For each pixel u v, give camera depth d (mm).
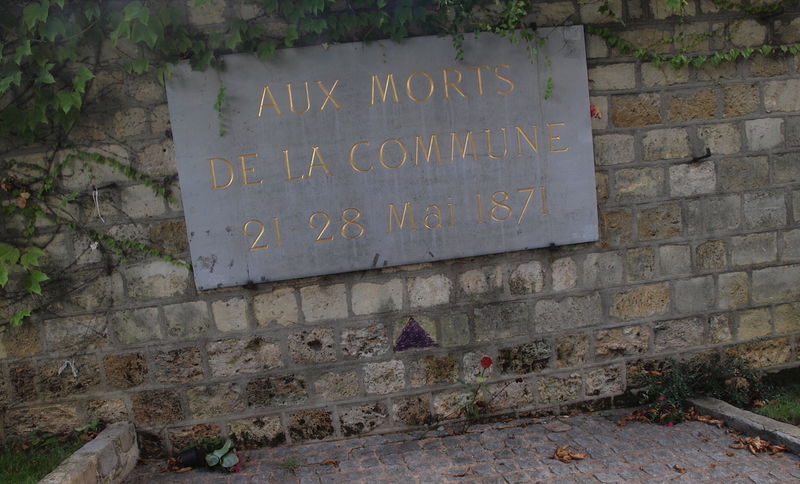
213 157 3684
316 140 3744
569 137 3939
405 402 4023
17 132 3584
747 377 4160
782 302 4316
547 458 3582
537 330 4098
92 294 3758
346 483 3447
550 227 3988
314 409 3955
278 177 3742
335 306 3900
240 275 3773
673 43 4008
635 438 3770
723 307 4262
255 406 3910
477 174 3887
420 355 4004
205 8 3605
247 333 3857
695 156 4109
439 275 3965
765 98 4133
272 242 3775
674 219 4141
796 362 4363
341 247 3828
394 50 3746
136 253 3754
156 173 3715
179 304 3801
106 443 3457
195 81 3621
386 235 3854
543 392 4152
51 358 3777
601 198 4059
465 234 3916
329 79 3719
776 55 4109
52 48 3521
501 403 4113
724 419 3850
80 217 3699
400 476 3484
